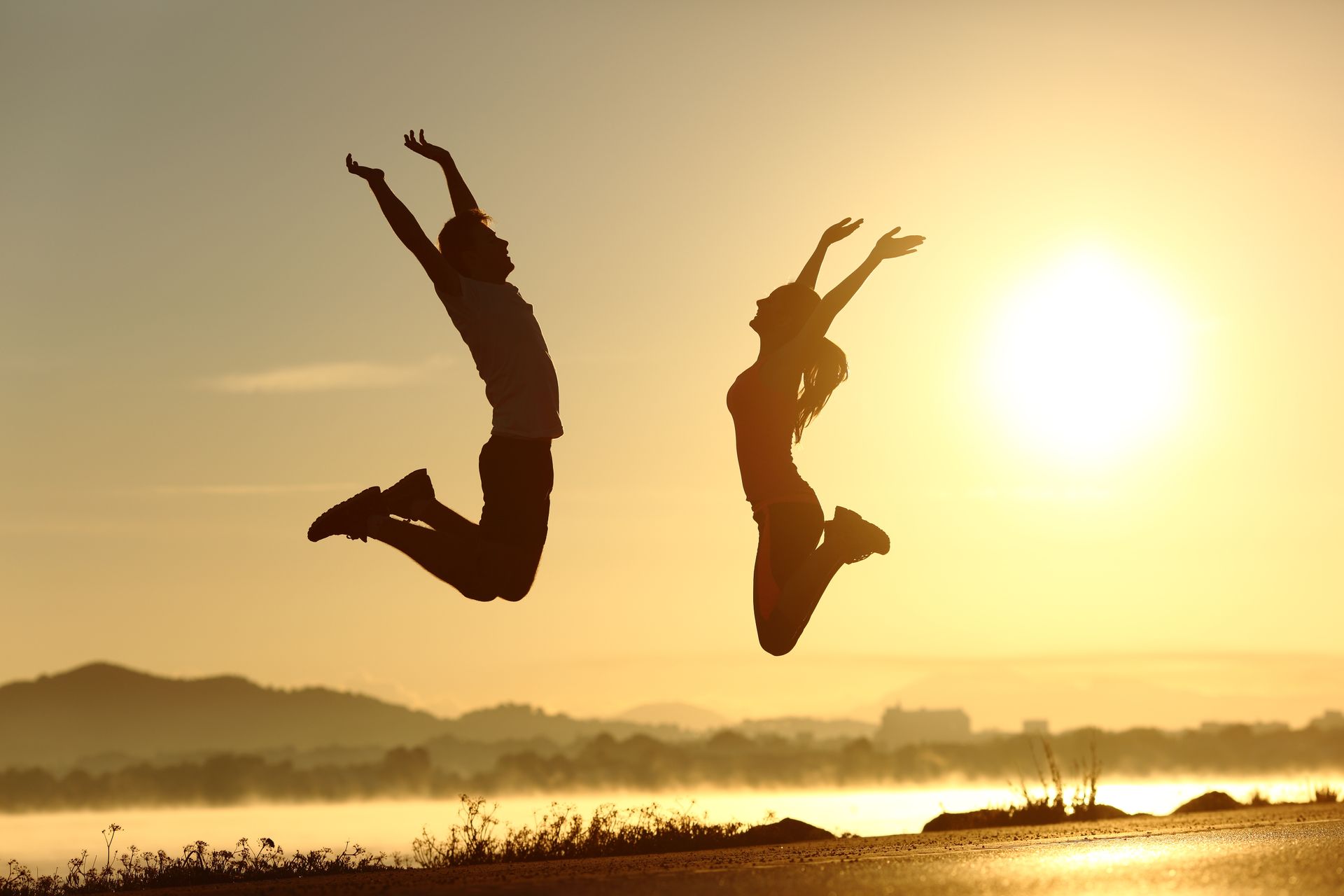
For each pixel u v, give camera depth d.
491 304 8.20
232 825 120.81
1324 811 14.46
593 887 7.32
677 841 15.27
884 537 8.20
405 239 8.12
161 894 10.20
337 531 8.05
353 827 90.75
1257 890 6.14
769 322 8.79
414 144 9.05
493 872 9.90
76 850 72.06
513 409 8.09
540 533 8.09
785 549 8.25
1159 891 6.19
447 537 7.96
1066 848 9.25
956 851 9.47
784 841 14.91
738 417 8.55
